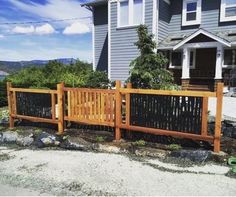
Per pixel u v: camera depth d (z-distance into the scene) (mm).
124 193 3846
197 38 12867
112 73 15055
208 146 5348
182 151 5098
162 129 5520
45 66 19297
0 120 8305
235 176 4277
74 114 6633
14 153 5855
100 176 4441
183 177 4293
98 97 6207
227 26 13398
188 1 14461
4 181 4402
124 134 6207
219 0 13484
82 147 5848
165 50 14430
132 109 5836
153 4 13383
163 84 8453
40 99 7129
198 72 15102
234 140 5617
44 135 6469
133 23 14109
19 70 18797
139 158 5203
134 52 14102
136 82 8578
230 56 13562
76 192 3945
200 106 5055
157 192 3836
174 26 15164
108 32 14992
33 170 4812
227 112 7930
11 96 7676
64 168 4844
